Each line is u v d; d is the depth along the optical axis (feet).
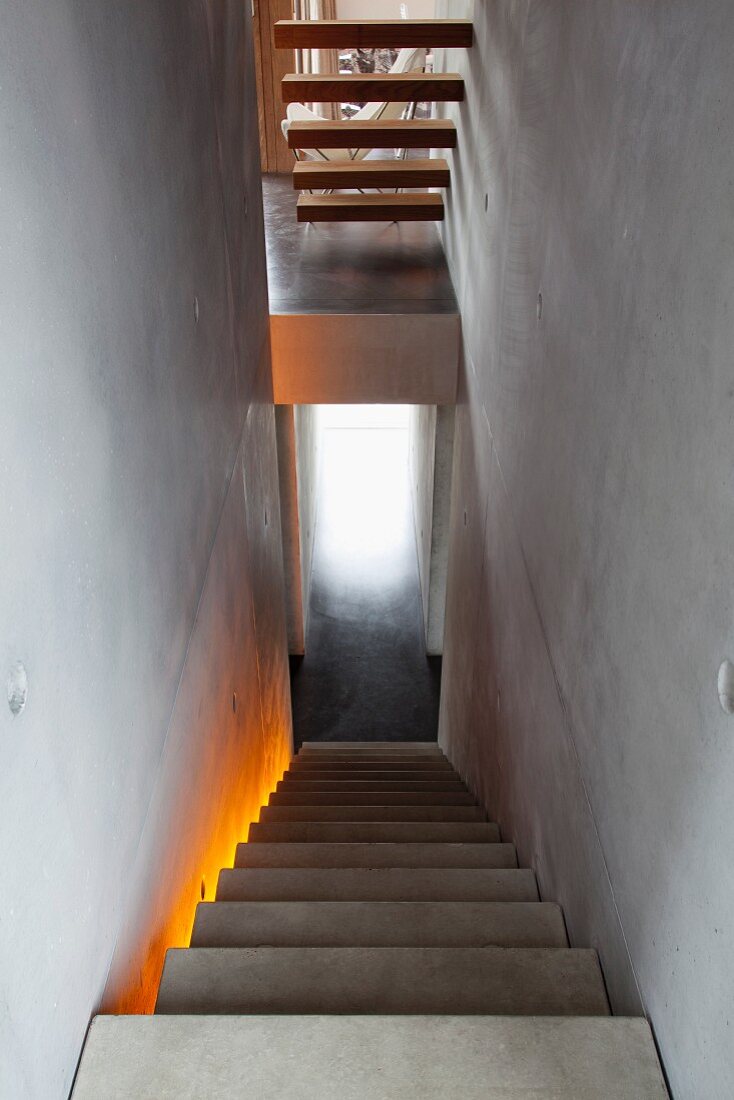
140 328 6.61
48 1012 4.68
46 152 4.54
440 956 6.88
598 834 7.16
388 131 19.06
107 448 5.69
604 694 6.98
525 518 10.82
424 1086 5.15
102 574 5.58
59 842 4.82
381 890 9.43
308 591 29.19
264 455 16.12
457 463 19.65
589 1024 5.60
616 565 6.63
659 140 5.66
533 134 10.25
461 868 10.08
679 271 5.26
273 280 19.95
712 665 4.69
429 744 23.57
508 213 12.17
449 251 20.53
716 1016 4.61
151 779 7.09
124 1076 5.16
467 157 17.42
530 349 10.48
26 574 4.26
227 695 11.46
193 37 8.91
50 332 4.58
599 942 7.07
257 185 15.26
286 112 26.20
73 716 5.02
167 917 7.80
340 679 26.12
